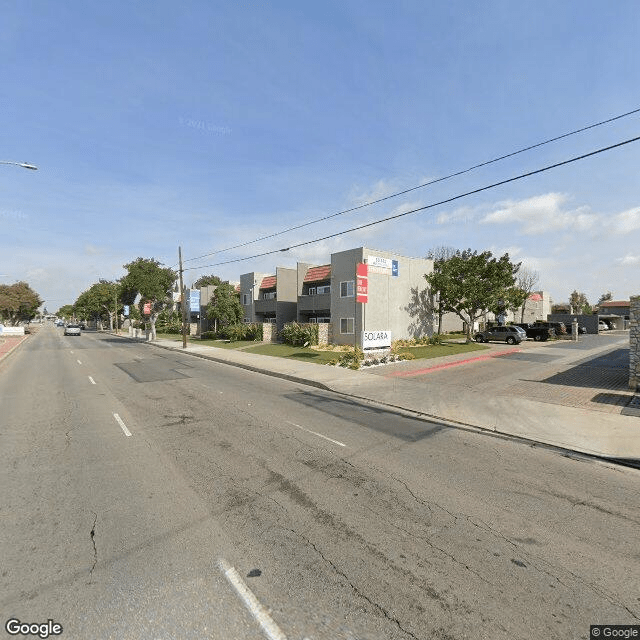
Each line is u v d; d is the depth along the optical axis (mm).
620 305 77250
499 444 7742
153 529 4324
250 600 3227
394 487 5551
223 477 5789
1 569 3611
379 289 28062
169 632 2887
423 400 11578
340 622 3010
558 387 13391
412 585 3453
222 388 13305
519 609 3186
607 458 6957
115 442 7391
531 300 53312
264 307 39406
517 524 4578
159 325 63750
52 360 22125
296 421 9109
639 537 4340
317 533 4281
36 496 5121
